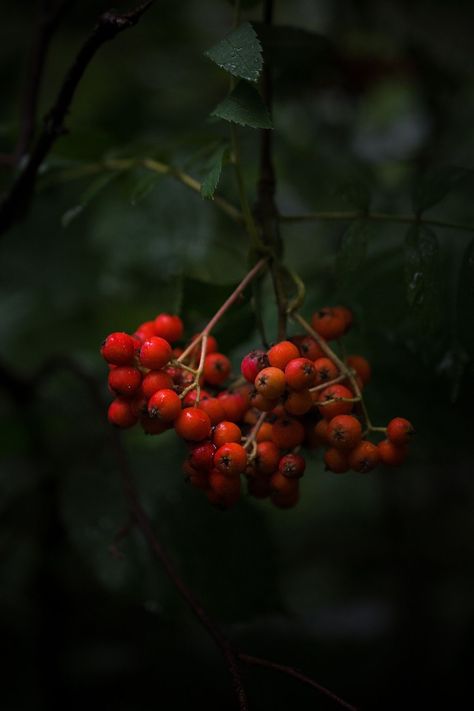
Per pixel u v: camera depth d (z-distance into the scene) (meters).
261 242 1.12
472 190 1.47
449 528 2.64
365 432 0.98
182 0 2.57
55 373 1.90
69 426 1.81
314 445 1.02
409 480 2.49
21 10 2.44
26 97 1.58
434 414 1.39
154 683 2.04
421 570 2.42
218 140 1.27
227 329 1.19
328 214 1.17
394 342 1.30
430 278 1.08
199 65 2.57
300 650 2.22
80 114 2.46
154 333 1.05
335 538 3.34
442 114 2.11
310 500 3.48
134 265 2.02
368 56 2.14
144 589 1.47
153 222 2.01
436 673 2.17
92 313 2.21
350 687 2.12
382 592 2.79
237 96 0.95
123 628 2.14
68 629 2.02
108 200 2.01
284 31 1.28
